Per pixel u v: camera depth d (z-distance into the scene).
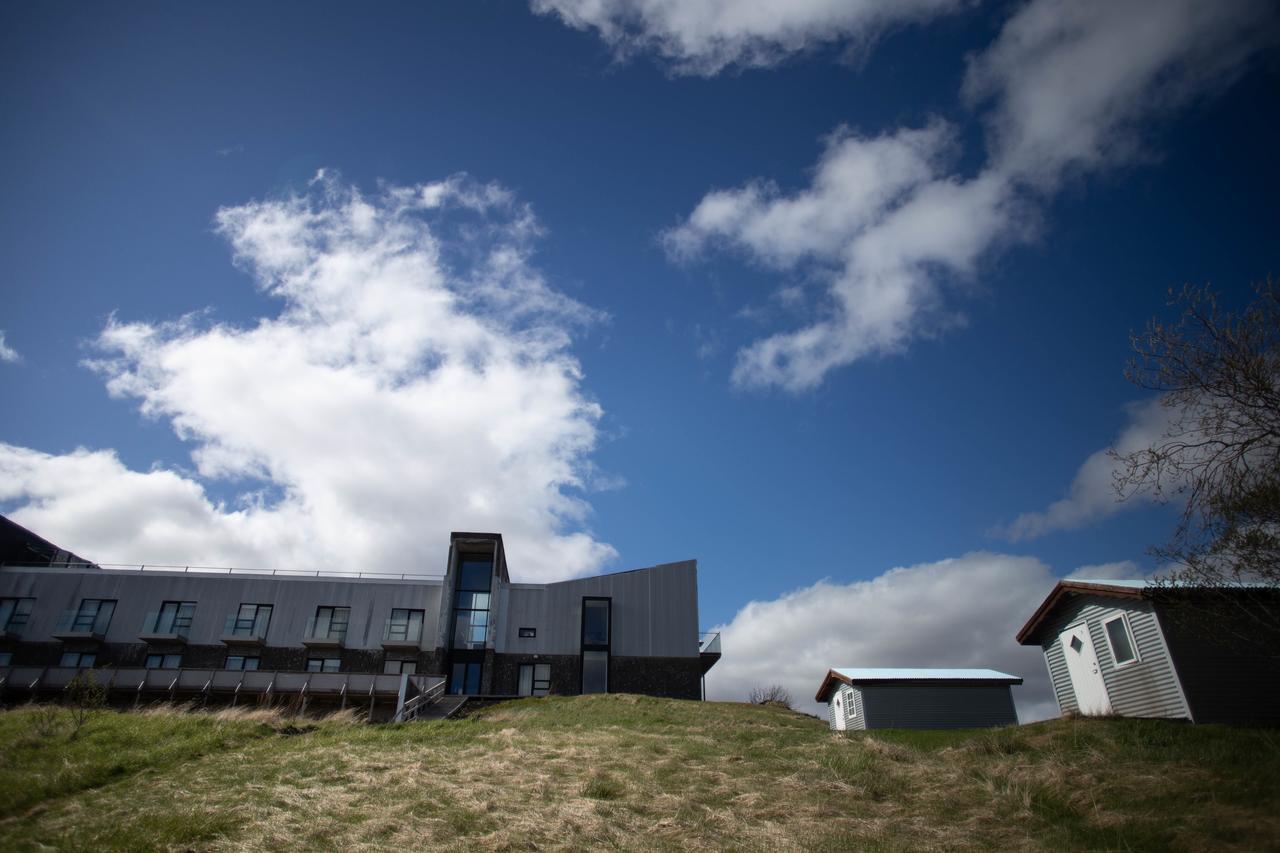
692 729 26.16
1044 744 19.06
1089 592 23.70
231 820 14.85
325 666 44.53
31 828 14.16
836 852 13.77
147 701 32.81
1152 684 21.22
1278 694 20.19
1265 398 16.81
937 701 34.47
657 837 14.73
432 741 23.02
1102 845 13.16
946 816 15.45
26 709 24.78
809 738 23.45
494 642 46.16
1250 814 13.34
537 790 17.64
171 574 46.31
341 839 14.25
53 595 45.44
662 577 48.78
